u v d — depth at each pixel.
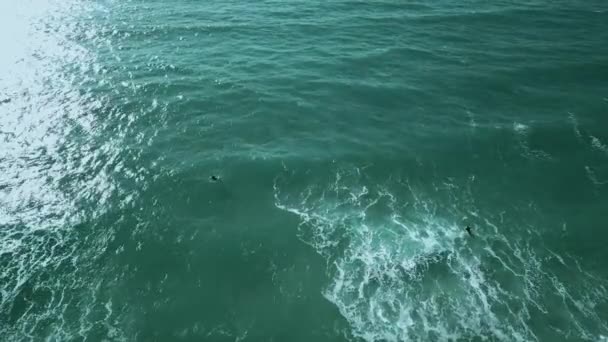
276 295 31.66
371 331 29.34
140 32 66.25
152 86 53.53
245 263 33.88
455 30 67.31
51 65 58.19
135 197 39.06
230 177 41.16
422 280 32.75
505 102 51.91
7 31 67.38
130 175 41.31
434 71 57.47
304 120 48.62
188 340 28.62
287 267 33.62
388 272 33.31
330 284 32.41
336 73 56.62
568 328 29.56
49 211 37.53
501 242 35.78
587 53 61.09
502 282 32.62
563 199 39.69
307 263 33.94
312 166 42.53
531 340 28.89
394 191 40.44
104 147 44.50
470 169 42.84
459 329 29.53
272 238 35.81
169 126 47.41
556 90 53.78
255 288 32.12
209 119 48.34
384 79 55.75
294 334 29.19
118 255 34.16
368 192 40.22
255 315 30.34
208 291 31.83
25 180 40.44
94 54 60.84
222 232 36.22
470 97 52.75
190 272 33.06
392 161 43.47
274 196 39.62
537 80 55.62
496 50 62.22
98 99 51.28
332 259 34.25
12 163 42.22
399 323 29.86
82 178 40.91
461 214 38.28
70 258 33.72
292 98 51.78
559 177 41.88
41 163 42.38
